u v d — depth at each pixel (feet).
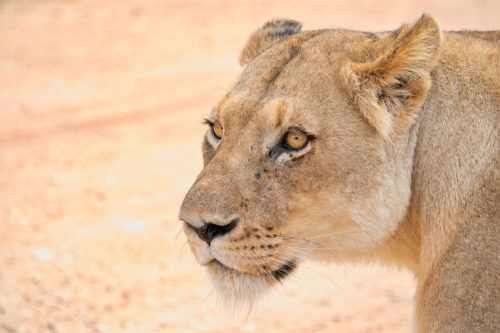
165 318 38.19
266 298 24.20
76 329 35.81
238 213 21.81
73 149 66.74
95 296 40.01
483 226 21.07
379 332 36.99
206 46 96.99
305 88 22.53
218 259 22.18
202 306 39.86
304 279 44.09
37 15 105.91
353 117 22.30
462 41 23.43
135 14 108.27
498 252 20.57
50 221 50.70
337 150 22.11
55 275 41.78
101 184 59.06
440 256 21.75
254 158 22.30
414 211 22.98
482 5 119.44
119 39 98.89
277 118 22.15
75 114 75.51
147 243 48.21
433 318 21.29
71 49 94.79
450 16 113.39
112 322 37.14
